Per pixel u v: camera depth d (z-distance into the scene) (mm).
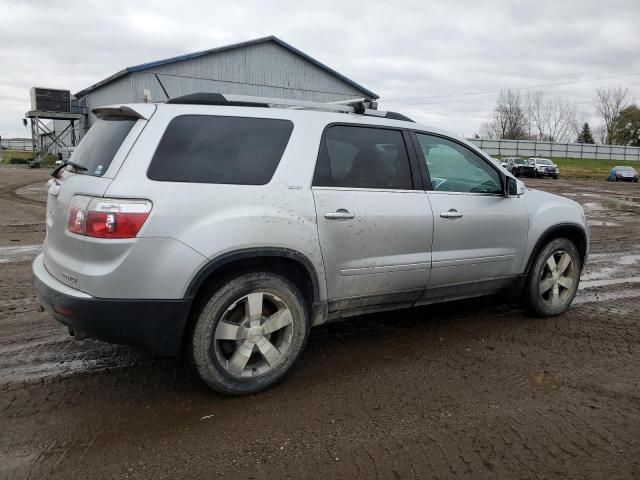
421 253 4152
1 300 5484
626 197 22375
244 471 2740
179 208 3154
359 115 4090
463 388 3688
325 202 3650
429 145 4395
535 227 4906
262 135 3568
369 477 2701
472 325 4988
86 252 3123
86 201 3166
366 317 5184
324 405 3428
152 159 3211
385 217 3910
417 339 4609
